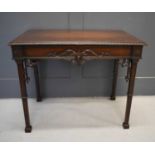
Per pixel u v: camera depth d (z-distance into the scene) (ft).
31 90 6.22
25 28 5.51
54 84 6.18
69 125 5.01
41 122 5.12
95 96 6.40
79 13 5.41
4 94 6.22
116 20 5.53
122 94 6.41
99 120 5.22
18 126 4.97
